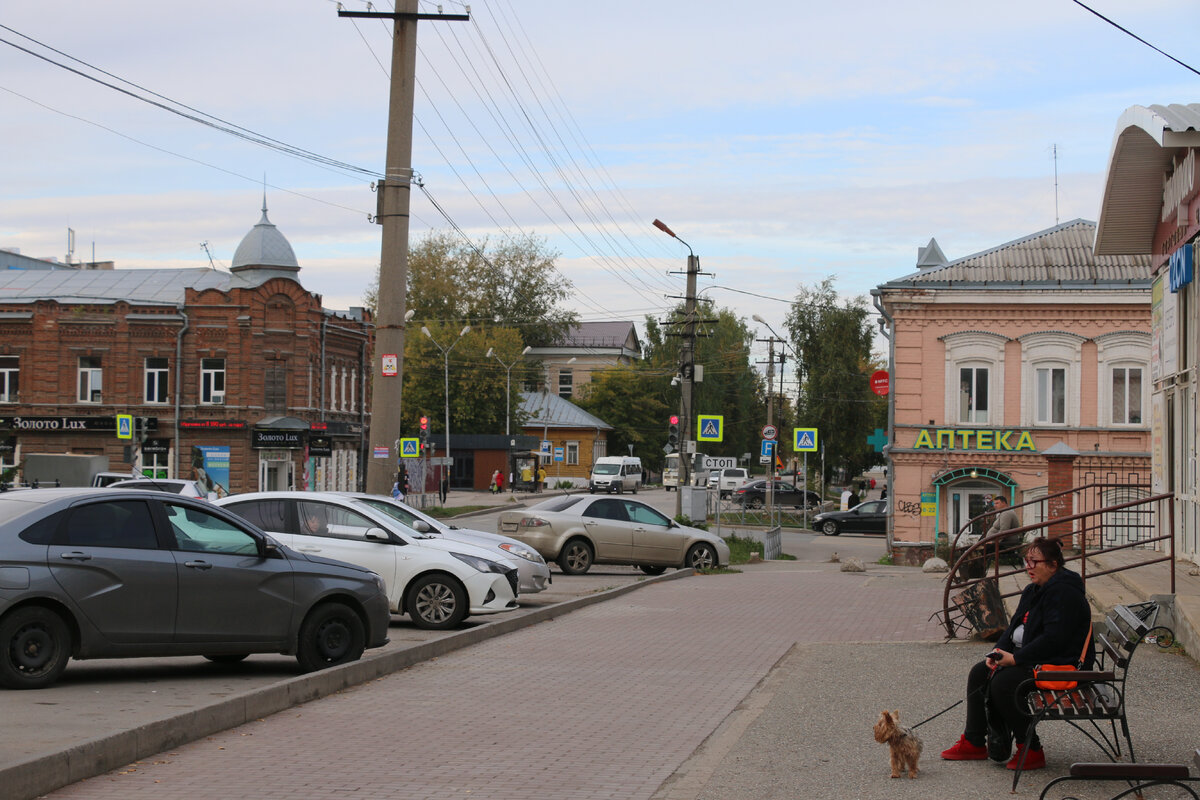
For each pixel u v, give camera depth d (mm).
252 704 8852
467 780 7223
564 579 23453
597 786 7133
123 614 9656
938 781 7160
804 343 61406
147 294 52812
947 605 13656
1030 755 7438
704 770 7500
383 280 21047
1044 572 7574
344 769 7418
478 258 94938
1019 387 34375
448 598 14656
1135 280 33812
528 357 98500
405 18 20969
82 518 9719
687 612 17031
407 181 21125
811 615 16703
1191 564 15656
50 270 55938
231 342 49156
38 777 6574
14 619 9250
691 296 38000
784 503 62344
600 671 11586
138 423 48188
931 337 34750
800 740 8359
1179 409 16719
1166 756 7602
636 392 96750
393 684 10633
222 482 48688
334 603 11008
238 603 10273
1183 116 12914
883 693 10188
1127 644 7410
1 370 49969
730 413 94312
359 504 15078
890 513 34719
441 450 78000
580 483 87500
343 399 56250
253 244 56562
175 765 7414
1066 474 24828
